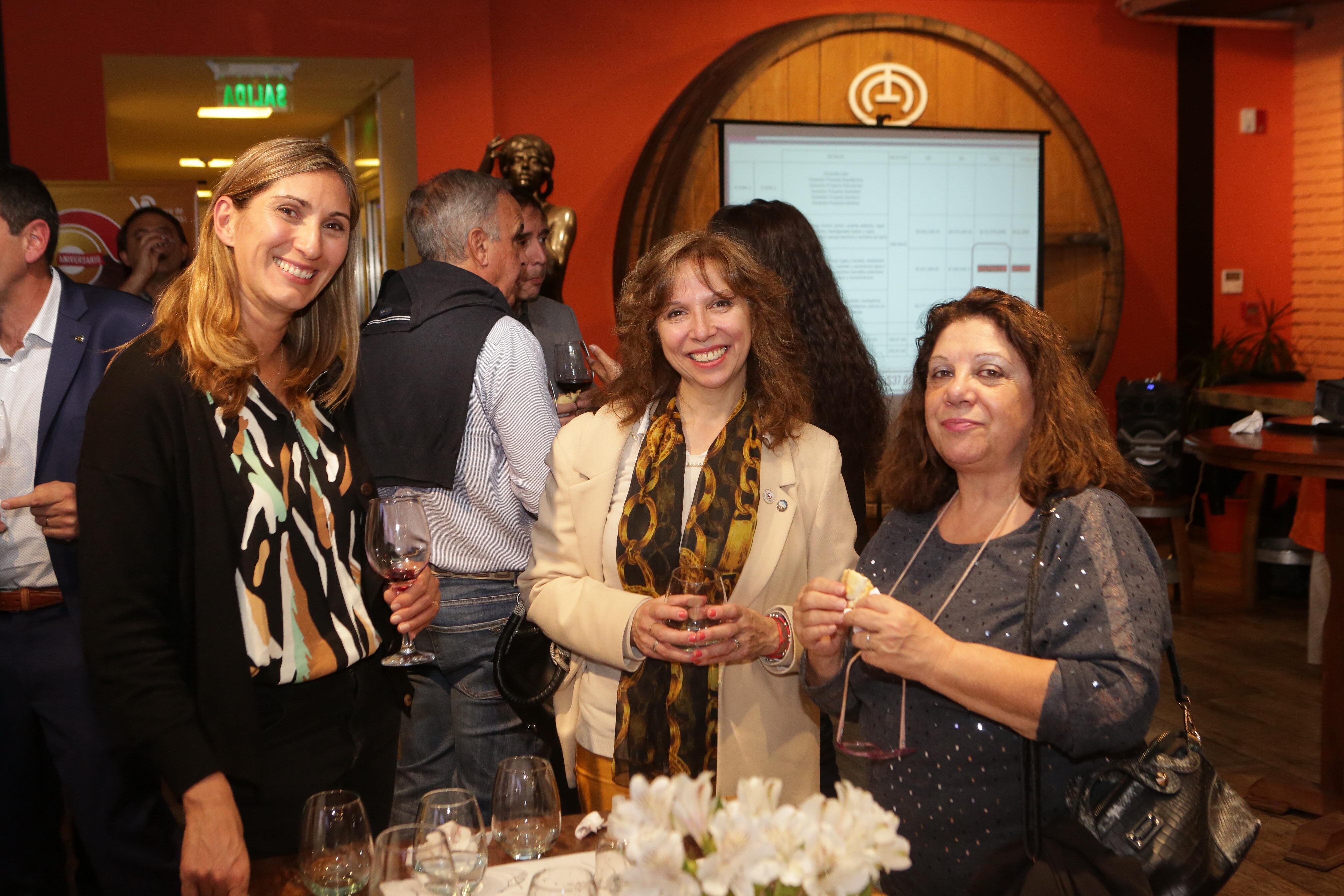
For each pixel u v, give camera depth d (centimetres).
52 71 485
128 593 135
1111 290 626
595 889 105
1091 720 126
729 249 171
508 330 212
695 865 89
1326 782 296
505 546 218
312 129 707
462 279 218
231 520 145
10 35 478
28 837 216
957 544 150
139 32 494
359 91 573
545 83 559
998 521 148
